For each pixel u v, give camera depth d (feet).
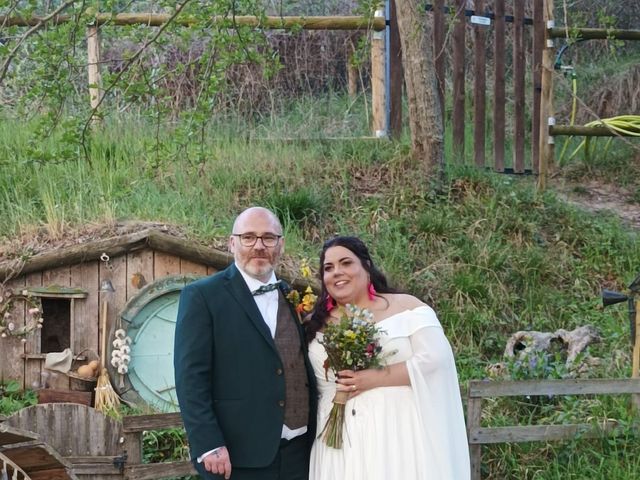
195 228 26.73
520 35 36.58
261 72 38.70
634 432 21.49
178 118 35.06
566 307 29.17
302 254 27.66
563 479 20.94
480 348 27.37
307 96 40.24
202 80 24.63
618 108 44.29
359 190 32.30
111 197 25.53
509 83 45.62
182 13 24.77
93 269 24.66
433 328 16.01
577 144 40.73
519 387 21.15
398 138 35.60
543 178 35.06
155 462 21.56
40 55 23.49
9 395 23.98
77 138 23.86
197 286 15.69
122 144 32.12
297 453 15.83
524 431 21.17
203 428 14.88
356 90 41.81
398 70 35.76
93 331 24.52
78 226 26.12
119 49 39.86
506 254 30.37
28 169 29.94
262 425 15.33
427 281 28.91
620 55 49.32
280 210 30.32
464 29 35.91
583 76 46.03
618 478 20.44
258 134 35.60
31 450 16.43
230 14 32.42
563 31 35.91
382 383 15.71
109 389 23.71
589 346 26.07
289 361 15.72
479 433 20.98
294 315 16.12
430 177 32.60
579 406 22.67
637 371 22.86
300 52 41.42
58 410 19.48
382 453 15.42
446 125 40.11
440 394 15.72
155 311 24.39
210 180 30.96
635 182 38.32
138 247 24.76
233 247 16.02
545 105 35.37
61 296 24.34
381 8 35.40
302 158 32.89
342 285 16.20
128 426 19.60
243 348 15.44
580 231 32.58
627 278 30.55
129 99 24.57
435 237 30.53
